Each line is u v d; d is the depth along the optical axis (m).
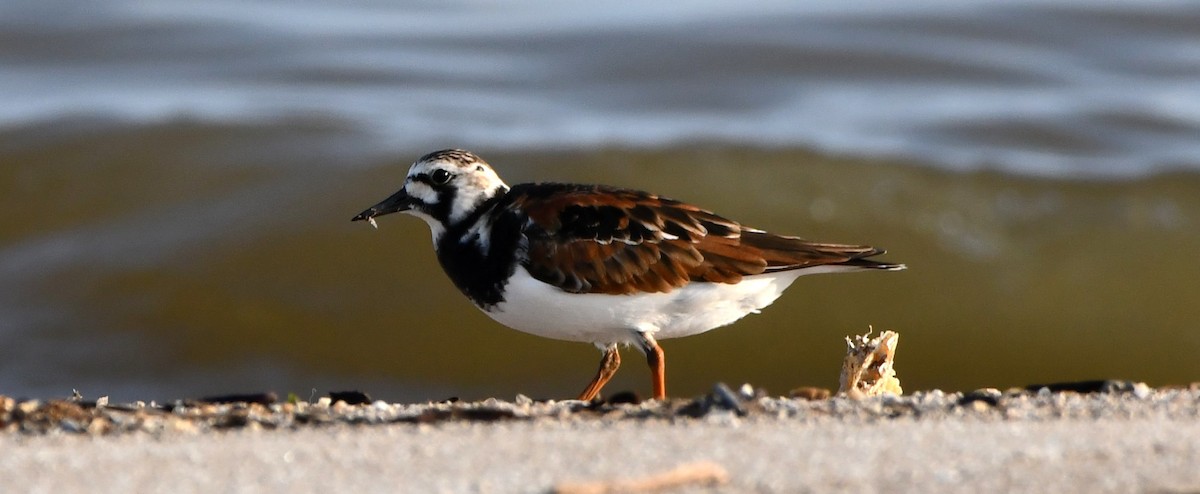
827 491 5.69
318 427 7.20
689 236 8.66
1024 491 5.67
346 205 20.27
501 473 6.00
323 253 19.17
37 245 19.98
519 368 17.16
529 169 21.52
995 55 29.08
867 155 22.33
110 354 17.33
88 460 6.25
